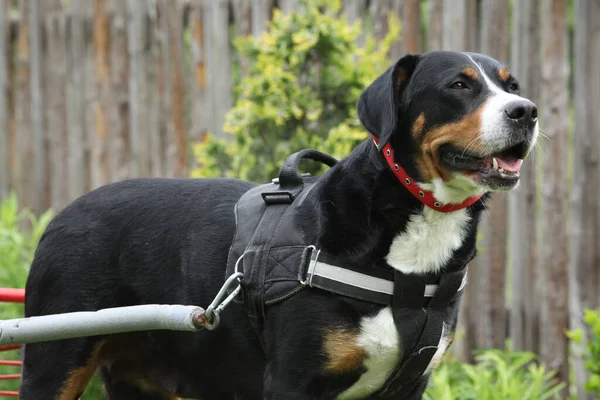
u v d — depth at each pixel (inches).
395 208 205.5
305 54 350.6
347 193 207.3
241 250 216.8
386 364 209.3
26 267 402.3
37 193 506.6
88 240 235.0
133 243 233.5
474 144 204.2
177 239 229.9
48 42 496.4
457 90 208.1
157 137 460.8
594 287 345.7
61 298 233.5
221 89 434.9
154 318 180.2
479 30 378.9
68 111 494.9
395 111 207.6
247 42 372.5
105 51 476.7
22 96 506.9
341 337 203.6
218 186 237.0
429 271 208.1
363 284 203.5
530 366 359.3
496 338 372.2
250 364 223.0
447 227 209.2
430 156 208.2
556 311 354.9
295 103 345.1
